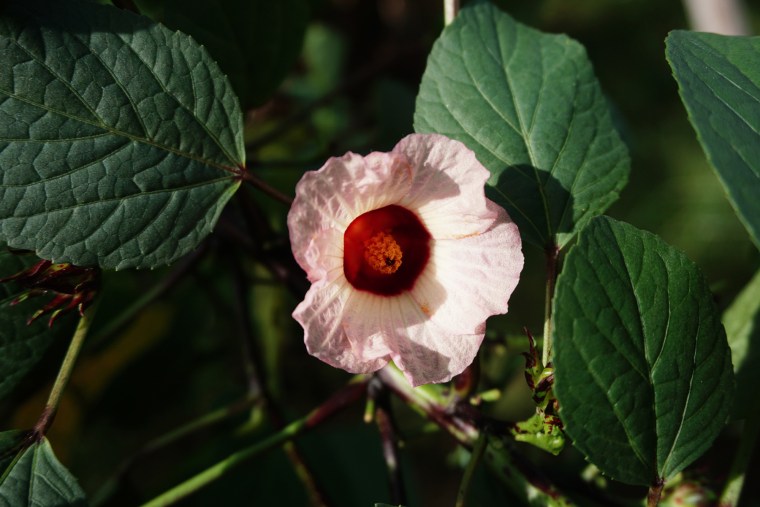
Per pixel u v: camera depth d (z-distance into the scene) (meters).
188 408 0.83
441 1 0.95
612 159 0.61
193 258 0.71
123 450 0.85
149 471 0.85
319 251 0.56
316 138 0.81
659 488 0.57
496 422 0.60
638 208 1.15
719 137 0.54
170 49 0.58
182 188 0.58
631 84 1.24
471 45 0.62
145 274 0.78
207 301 0.81
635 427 0.56
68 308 0.59
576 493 0.65
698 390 0.57
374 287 0.59
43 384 0.70
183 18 0.64
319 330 0.56
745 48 0.58
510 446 0.62
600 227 0.56
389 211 0.59
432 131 0.61
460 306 0.58
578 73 0.62
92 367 0.78
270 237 0.68
